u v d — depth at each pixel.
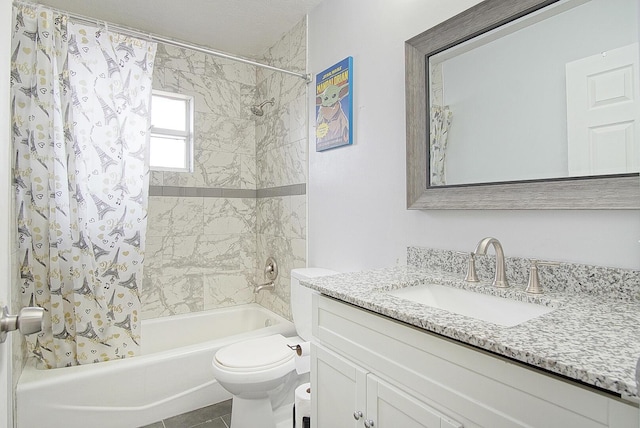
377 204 1.73
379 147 1.72
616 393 0.58
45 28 1.73
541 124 1.12
